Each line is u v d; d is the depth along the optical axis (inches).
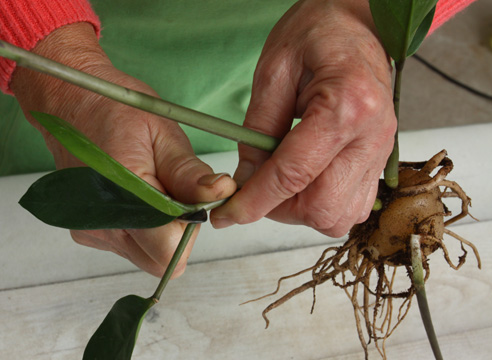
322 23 17.8
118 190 15.5
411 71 55.1
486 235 23.0
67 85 18.7
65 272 22.1
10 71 19.3
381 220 20.3
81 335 21.1
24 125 25.9
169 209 15.2
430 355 21.2
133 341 15.0
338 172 17.6
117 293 21.8
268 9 23.7
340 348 21.3
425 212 20.2
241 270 22.3
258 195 17.2
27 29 18.7
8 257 22.3
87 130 18.4
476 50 55.7
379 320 21.9
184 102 26.3
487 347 21.4
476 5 57.2
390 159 19.5
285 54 18.1
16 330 21.1
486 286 22.2
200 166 17.5
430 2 16.6
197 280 22.1
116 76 18.8
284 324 21.5
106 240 19.0
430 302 22.0
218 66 25.2
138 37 24.1
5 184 23.6
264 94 18.3
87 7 20.0
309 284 20.4
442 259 22.6
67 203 15.4
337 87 16.9
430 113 53.0
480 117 52.7
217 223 17.9
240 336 21.3
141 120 18.1
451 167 20.5
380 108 17.0
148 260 18.5
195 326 21.4
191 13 23.5
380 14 17.0
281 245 22.9
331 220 18.3
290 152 16.8
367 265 20.9
